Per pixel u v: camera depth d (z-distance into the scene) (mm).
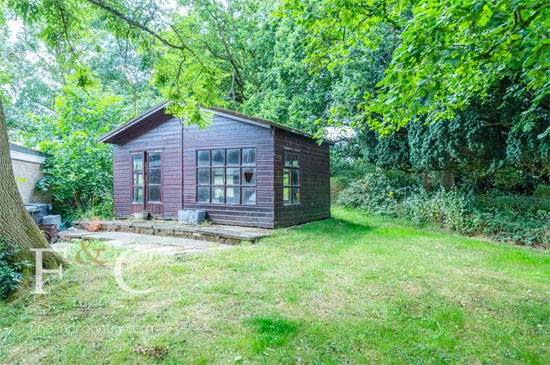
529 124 5789
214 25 17250
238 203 8008
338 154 13938
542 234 7238
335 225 8758
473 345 2516
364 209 11594
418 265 4801
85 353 2230
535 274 4508
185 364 2137
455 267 4770
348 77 9586
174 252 5336
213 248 5824
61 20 4875
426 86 2711
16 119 16250
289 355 2268
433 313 3047
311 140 9531
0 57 7160
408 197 10547
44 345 2334
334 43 4820
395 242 6738
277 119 13000
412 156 8898
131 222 8625
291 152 8469
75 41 5125
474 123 6973
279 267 4441
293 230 7512
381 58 9352
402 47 2617
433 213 9289
